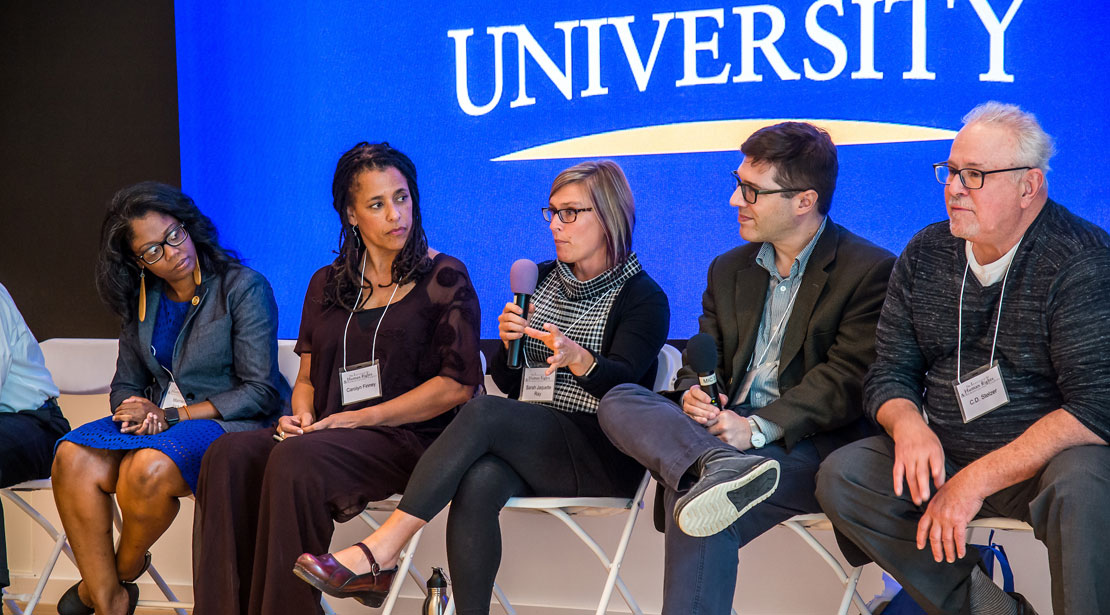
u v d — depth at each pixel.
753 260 4.00
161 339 4.60
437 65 5.23
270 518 3.73
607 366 3.79
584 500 3.74
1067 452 3.01
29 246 5.79
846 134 4.65
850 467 3.34
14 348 4.75
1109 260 3.16
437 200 5.24
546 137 5.07
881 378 3.55
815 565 4.66
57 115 5.73
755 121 4.77
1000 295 3.34
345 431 3.90
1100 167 4.29
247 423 4.43
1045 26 4.37
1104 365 3.06
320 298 4.43
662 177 4.91
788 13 4.72
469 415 3.65
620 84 4.96
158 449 4.09
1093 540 2.86
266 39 5.46
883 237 4.61
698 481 3.19
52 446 4.77
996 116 3.29
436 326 4.22
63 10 5.71
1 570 4.47
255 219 5.48
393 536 3.60
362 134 5.35
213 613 3.83
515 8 5.11
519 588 5.06
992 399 3.33
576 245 4.06
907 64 4.56
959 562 3.26
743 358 3.85
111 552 4.30
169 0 5.57
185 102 5.56
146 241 4.43
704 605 3.22
